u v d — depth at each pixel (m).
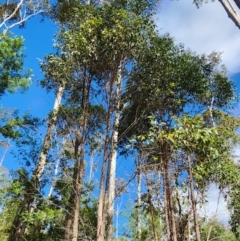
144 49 10.28
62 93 12.84
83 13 11.67
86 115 10.69
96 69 10.15
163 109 11.21
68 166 11.95
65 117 11.79
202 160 8.79
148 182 9.59
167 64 10.73
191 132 7.85
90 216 11.66
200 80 11.43
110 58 9.70
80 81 11.28
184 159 9.15
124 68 10.52
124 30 9.45
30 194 11.76
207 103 12.41
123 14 9.81
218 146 9.34
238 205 10.96
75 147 10.67
